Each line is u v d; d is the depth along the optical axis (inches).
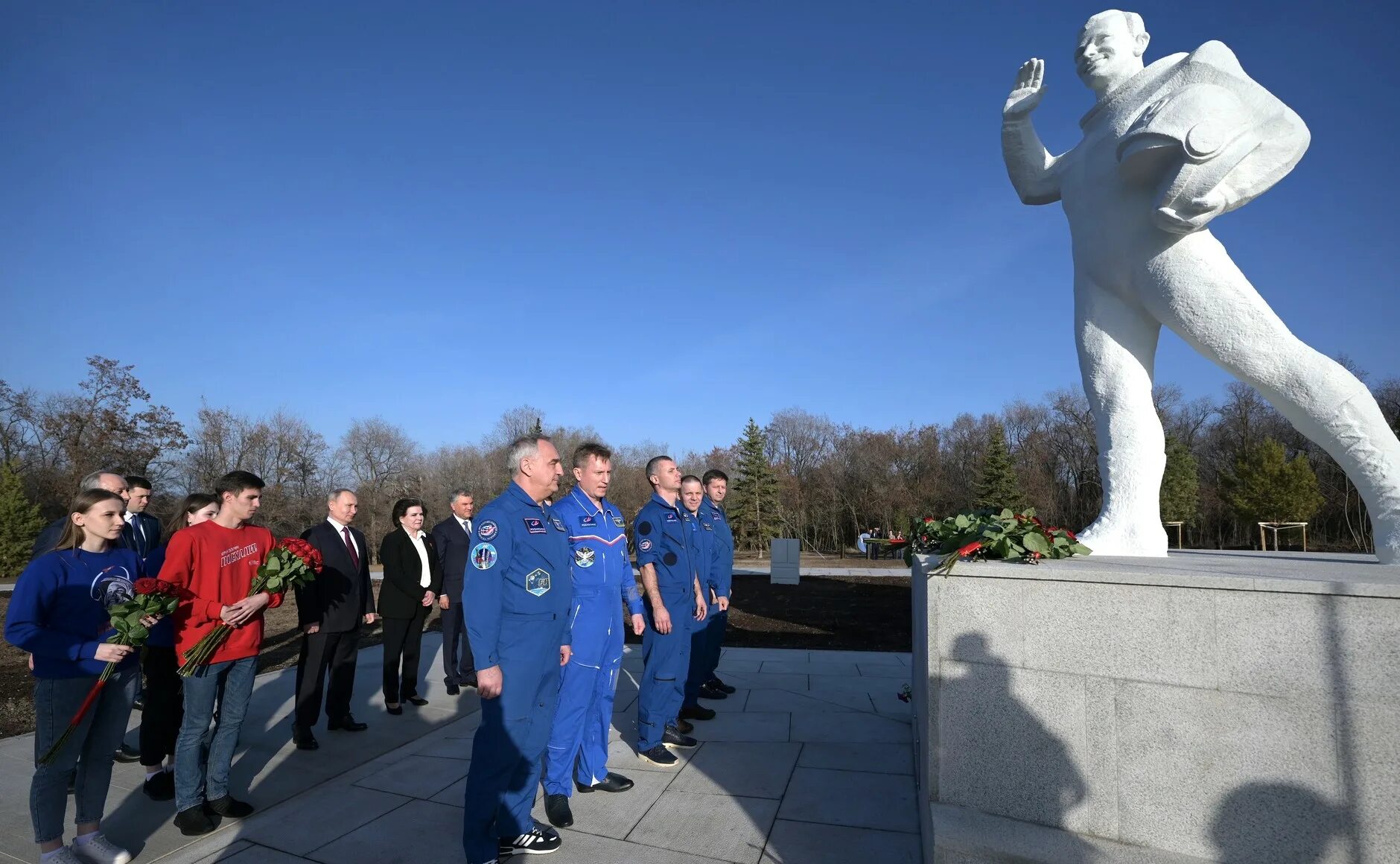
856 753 195.2
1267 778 98.9
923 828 140.4
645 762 189.3
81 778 136.7
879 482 1707.7
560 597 139.1
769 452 2100.1
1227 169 130.0
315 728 224.8
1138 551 149.9
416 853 140.0
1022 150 178.5
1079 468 1695.4
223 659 154.7
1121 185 150.1
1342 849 94.5
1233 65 136.1
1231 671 101.5
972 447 1806.1
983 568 117.0
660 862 133.9
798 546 709.9
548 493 143.8
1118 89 155.3
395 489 1764.3
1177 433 1654.8
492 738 129.0
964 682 117.3
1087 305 162.7
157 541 220.8
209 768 156.6
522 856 135.7
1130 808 106.0
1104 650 108.6
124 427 1135.6
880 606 536.4
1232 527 1417.3
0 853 141.2
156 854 140.6
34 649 129.4
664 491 203.6
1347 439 136.3
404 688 255.4
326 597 206.8
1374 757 93.6
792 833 145.2
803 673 301.0
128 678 141.9
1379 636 94.2
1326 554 182.7
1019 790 112.6
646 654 193.5
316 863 136.5
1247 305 140.2
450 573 271.4
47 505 1211.9
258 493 168.1
